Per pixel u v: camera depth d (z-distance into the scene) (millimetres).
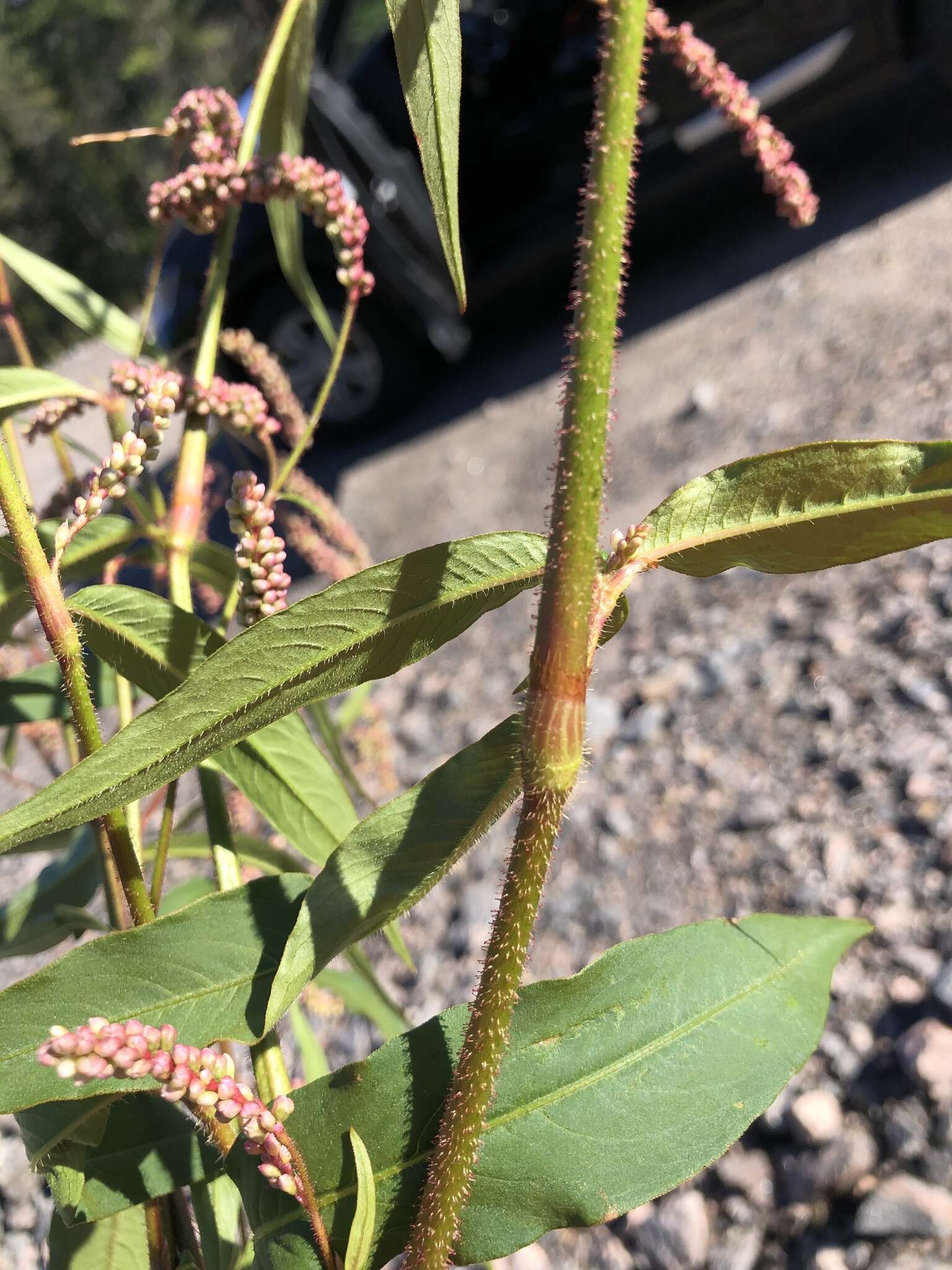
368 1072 205
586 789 903
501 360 2037
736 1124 209
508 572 191
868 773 794
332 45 1825
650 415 1491
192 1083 164
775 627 993
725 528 182
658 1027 215
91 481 203
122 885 224
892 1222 531
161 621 241
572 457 140
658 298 1850
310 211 294
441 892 883
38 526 282
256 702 185
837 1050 619
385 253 1848
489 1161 203
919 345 1312
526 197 1880
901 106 1855
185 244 1786
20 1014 202
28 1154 229
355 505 1771
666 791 867
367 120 1821
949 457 169
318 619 182
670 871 799
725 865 783
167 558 289
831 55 1562
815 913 715
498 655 1212
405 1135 202
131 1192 247
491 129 1846
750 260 1800
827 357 1396
